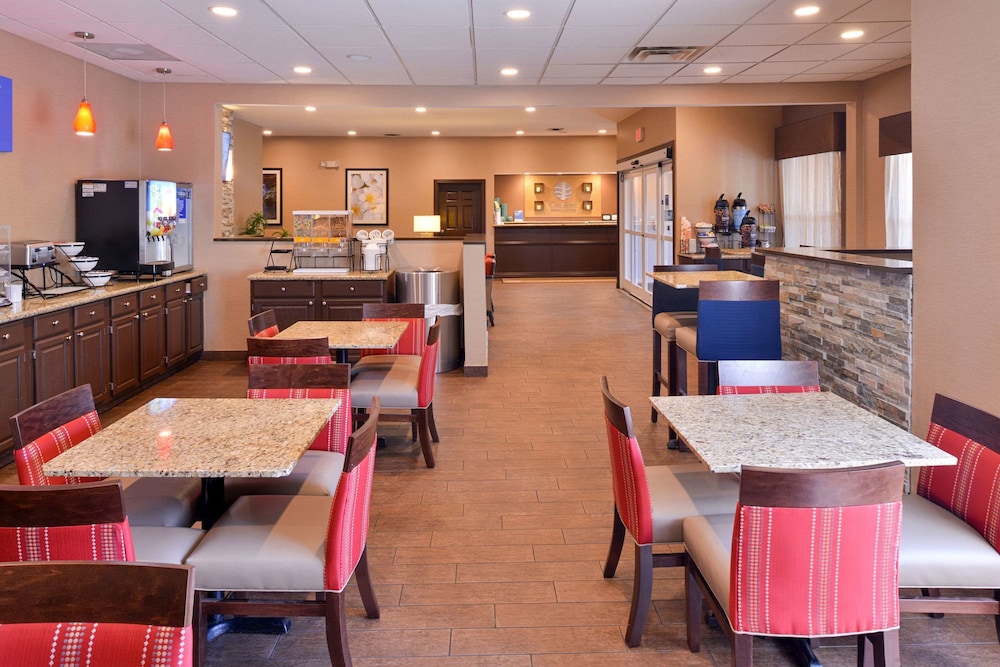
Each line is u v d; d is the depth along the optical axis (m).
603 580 3.17
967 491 2.44
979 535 2.36
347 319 7.30
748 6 5.02
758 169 10.01
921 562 2.24
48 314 4.96
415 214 14.91
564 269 16.25
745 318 4.53
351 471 2.27
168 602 1.30
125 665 1.29
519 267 16.22
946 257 3.41
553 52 6.34
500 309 11.62
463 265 7.16
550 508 3.97
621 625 2.81
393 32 5.61
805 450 2.34
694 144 9.91
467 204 15.12
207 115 7.72
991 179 3.09
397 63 6.72
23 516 1.94
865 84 8.02
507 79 7.52
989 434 2.40
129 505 2.65
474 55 6.41
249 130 11.85
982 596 2.93
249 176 11.84
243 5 4.89
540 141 15.00
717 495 2.70
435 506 4.00
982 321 3.17
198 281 7.71
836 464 2.21
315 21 5.29
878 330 4.01
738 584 1.98
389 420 4.70
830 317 4.59
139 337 6.38
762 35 5.83
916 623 2.80
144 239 6.64
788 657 2.58
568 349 8.51
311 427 2.61
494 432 5.38
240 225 11.27
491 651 2.64
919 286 3.63
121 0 4.77
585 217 16.41
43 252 5.54
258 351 3.99
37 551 1.95
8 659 1.30
